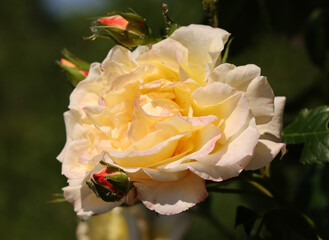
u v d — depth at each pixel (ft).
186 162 0.90
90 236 1.58
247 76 0.90
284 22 1.64
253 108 0.90
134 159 0.90
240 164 0.88
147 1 1.48
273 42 2.19
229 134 0.89
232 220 2.61
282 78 2.40
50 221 4.16
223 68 0.90
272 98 0.90
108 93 0.95
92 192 0.95
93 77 1.03
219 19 1.49
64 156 1.00
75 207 0.95
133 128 0.91
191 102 0.93
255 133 0.87
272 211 1.10
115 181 0.90
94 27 1.03
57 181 4.45
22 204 4.37
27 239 4.18
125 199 0.92
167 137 0.91
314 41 1.65
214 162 0.87
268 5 1.57
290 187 1.73
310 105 1.77
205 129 0.90
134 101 0.91
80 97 1.03
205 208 1.44
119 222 1.56
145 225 1.55
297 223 1.09
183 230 1.55
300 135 1.11
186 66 0.93
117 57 0.99
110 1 4.37
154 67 0.95
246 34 1.58
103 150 0.92
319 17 1.63
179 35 0.94
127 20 1.03
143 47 1.04
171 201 0.88
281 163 1.60
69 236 4.03
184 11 1.23
